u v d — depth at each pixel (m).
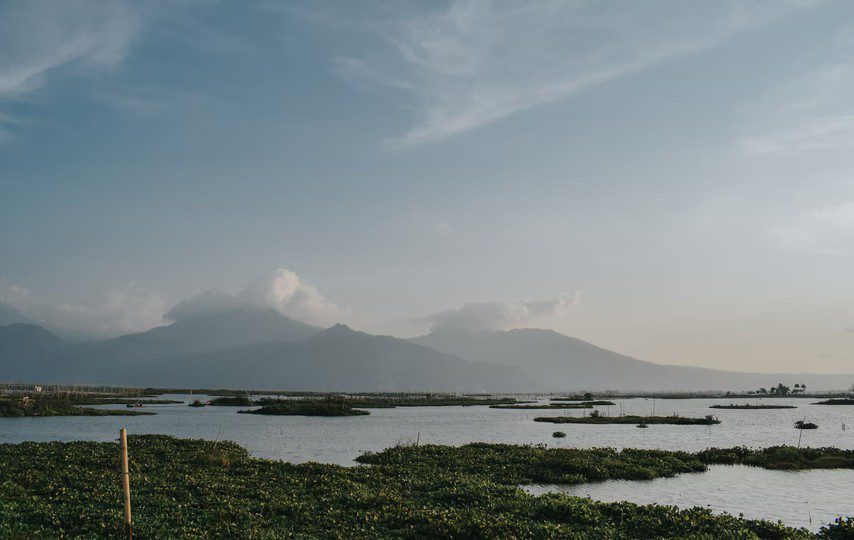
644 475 44.53
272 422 103.88
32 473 34.91
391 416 127.94
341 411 129.88
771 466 50.50
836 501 37.94
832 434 85.94
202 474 37.69
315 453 59.69
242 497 31.27
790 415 140.00
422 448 53.69
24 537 21.11
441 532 25.00
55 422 95.94
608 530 26.02
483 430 90.25
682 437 79.62
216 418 113.00
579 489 39.97
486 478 40.31
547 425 101.00
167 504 28.55
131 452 46.81
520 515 28.73
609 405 198.38
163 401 187.88
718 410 167.38
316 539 24.02
